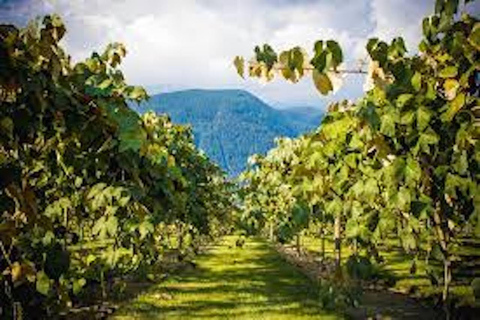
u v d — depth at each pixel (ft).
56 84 12.46
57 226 17.66
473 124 17.51
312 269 76.64
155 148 17.76
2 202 11.16
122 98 13.44
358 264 18.70
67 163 14.10
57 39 12.56
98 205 16.84
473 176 18.65
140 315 41.65
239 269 79.77
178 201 23.18
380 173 19.72
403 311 43.78
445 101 19.06
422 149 18.17
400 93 16.19
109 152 14.43
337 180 24.14
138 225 22.75
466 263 66.74
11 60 10.82
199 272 75.15
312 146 26.81
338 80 12.32
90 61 18.62
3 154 11.56
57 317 24.48
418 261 21.52
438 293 48.83
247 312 43.96
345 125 24.02
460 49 17.24
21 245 12.43
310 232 95.55
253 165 97.25
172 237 120.26
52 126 12.56
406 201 18.53
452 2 15.93
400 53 17.22
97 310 41.52
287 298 51.21
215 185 128.36
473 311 39.65
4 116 11.24
